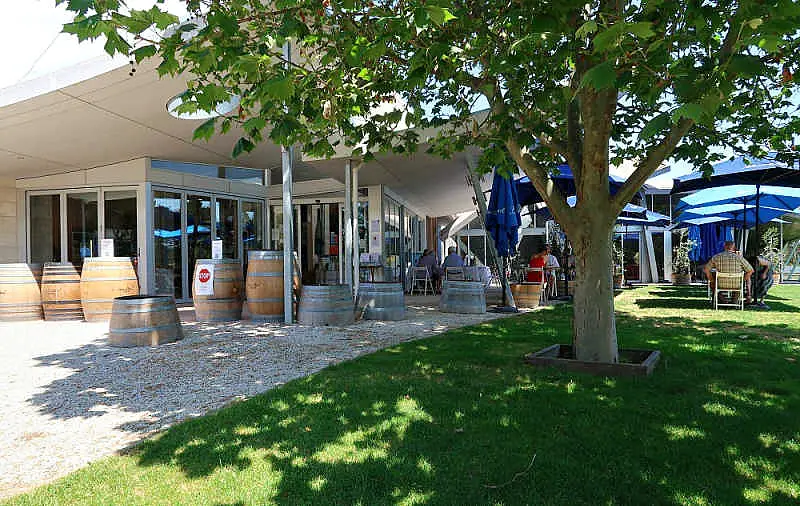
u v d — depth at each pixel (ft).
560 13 9.66
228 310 27.20
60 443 9.63
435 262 49.55
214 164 41.50
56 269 29.09
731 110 18.34
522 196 35.96
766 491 7.44
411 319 27.37
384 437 9.43
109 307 28.40
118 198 36.94
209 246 41.22
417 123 20.63
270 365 16.03
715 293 31.32
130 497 7.32
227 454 8.74
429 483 7.66
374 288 27.04
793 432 9.59
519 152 15.93
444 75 13.79
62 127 27.78
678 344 18.17
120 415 11.27
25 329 25.75
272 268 26.96
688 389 12.42
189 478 7.90
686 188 32.55
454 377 13.76
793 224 64.08
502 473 7.97
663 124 7.38
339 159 31.91
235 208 43.83
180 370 15.53
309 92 13.61
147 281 35.81
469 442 9.16
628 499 7.21
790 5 7.61
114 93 24.41
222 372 15.20
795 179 29.35
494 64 13.30
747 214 43.42
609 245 15.28
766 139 21.42
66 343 20.92
